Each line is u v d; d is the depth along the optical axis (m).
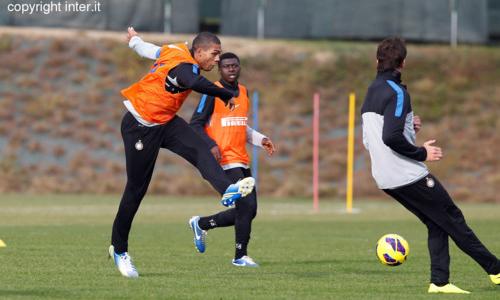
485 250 22.83
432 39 96.88
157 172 83.50
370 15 95.00
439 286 23.00
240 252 29.02
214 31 97.44
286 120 90.94
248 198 28.77
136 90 24.31
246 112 29.30
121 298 21.45
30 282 24.16
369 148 22.59
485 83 97.06
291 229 46.09
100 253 31.94
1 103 90.06
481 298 22.00
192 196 79.19
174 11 91.56
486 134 91.00
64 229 43.19
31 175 82.56
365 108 22.62
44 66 94.31
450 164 86.69
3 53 94.88
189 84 23.30
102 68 94.62
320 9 95.69
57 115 89.44
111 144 87.25
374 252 34.25
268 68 95.69
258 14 96.44
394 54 22.30
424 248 36.16
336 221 52.66
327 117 91.62
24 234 39.72
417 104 94.25
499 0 99.94
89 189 81.06
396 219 54.72
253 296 22.03
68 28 94.00
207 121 28.97
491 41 101.12
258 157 86.31
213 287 23.61
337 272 27.61
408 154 21.89
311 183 83.25
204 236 29.77
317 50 97.69
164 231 43.38
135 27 92.06
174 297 21.70
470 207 70.94
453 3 96.94
